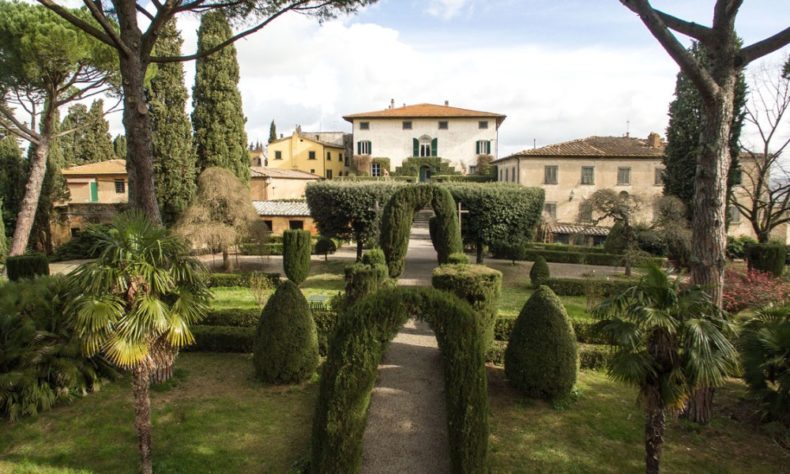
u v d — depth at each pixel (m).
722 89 7.54
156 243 5.86
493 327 9.95
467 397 5.80
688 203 24.92
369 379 5.70
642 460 6.57
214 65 28.80
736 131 23.17
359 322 5.76
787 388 6.97
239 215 20.42
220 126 29.11
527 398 8.33
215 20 28.28
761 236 23.77
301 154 63.94
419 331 12.02
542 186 36.72
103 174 35.09
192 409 7.81
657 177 36.16
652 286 5.60
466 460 5.75
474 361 5.86
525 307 8.53
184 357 10.25
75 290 5.69
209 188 20.22
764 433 7.39
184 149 27.20
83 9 19.05
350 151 64.94
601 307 5.93
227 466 6.29
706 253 7.77
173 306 6.08
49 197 29.83
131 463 6.36
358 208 20.91
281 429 7.23
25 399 7.53
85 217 32.03
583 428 7.39
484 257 26.59
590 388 8.84
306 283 18.73
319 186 21.58
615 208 20.73
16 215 28.89
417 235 37.59
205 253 24.42
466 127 52.84
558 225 34.47
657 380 5.52
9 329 8.09
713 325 5.36
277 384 8.84
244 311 11.75
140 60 9.93
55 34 17.55
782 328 7.30
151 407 7.88
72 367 8.06
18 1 18.31
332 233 21.95
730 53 7.55
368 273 11.09
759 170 23.84
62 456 6.51
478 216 20.28
